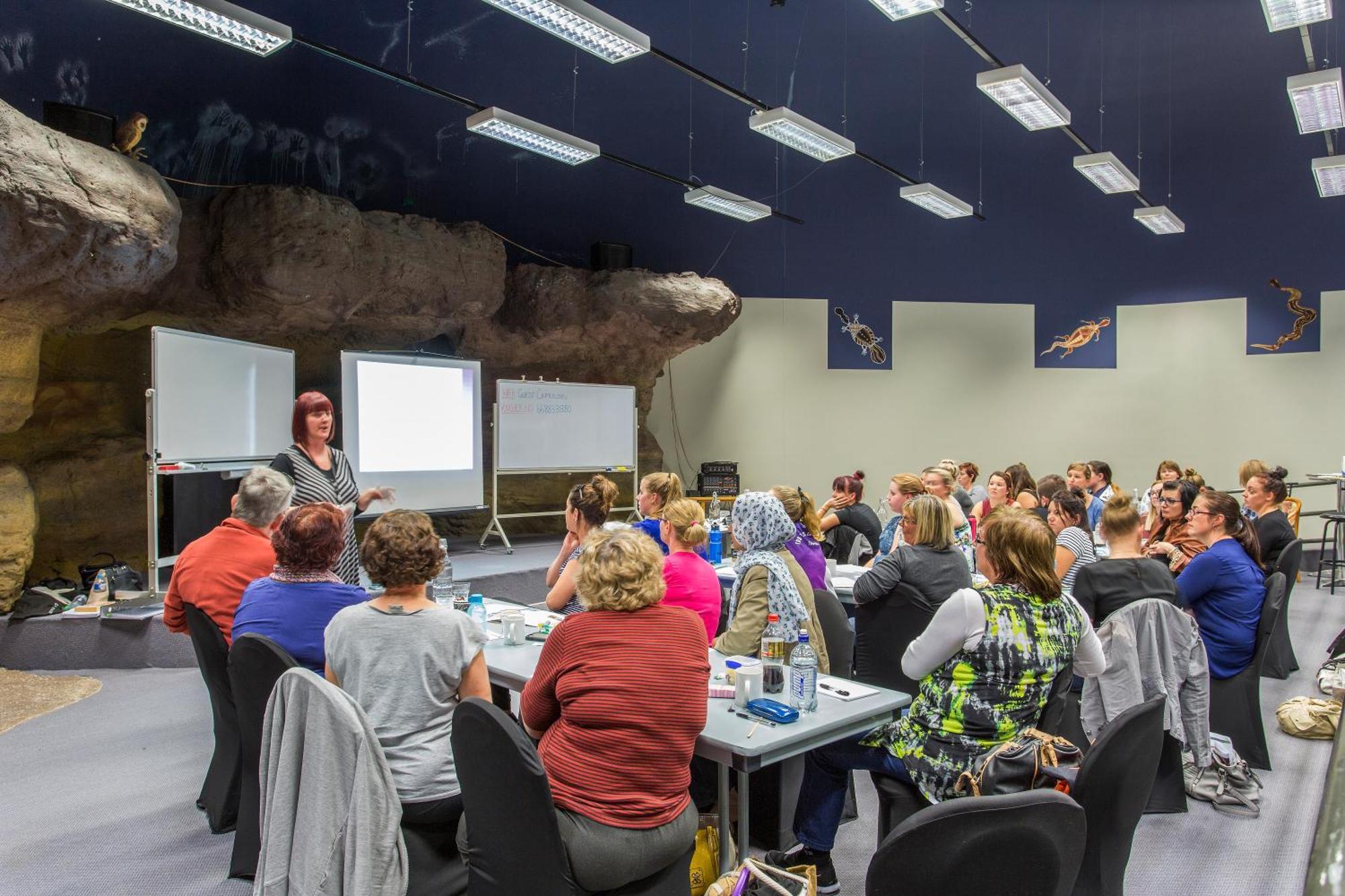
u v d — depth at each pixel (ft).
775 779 8.93
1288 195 30.01
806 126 20.07
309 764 5.69
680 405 34.78
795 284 34.32
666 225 32.99
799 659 7.25
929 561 9.96
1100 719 9.37
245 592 8.08
